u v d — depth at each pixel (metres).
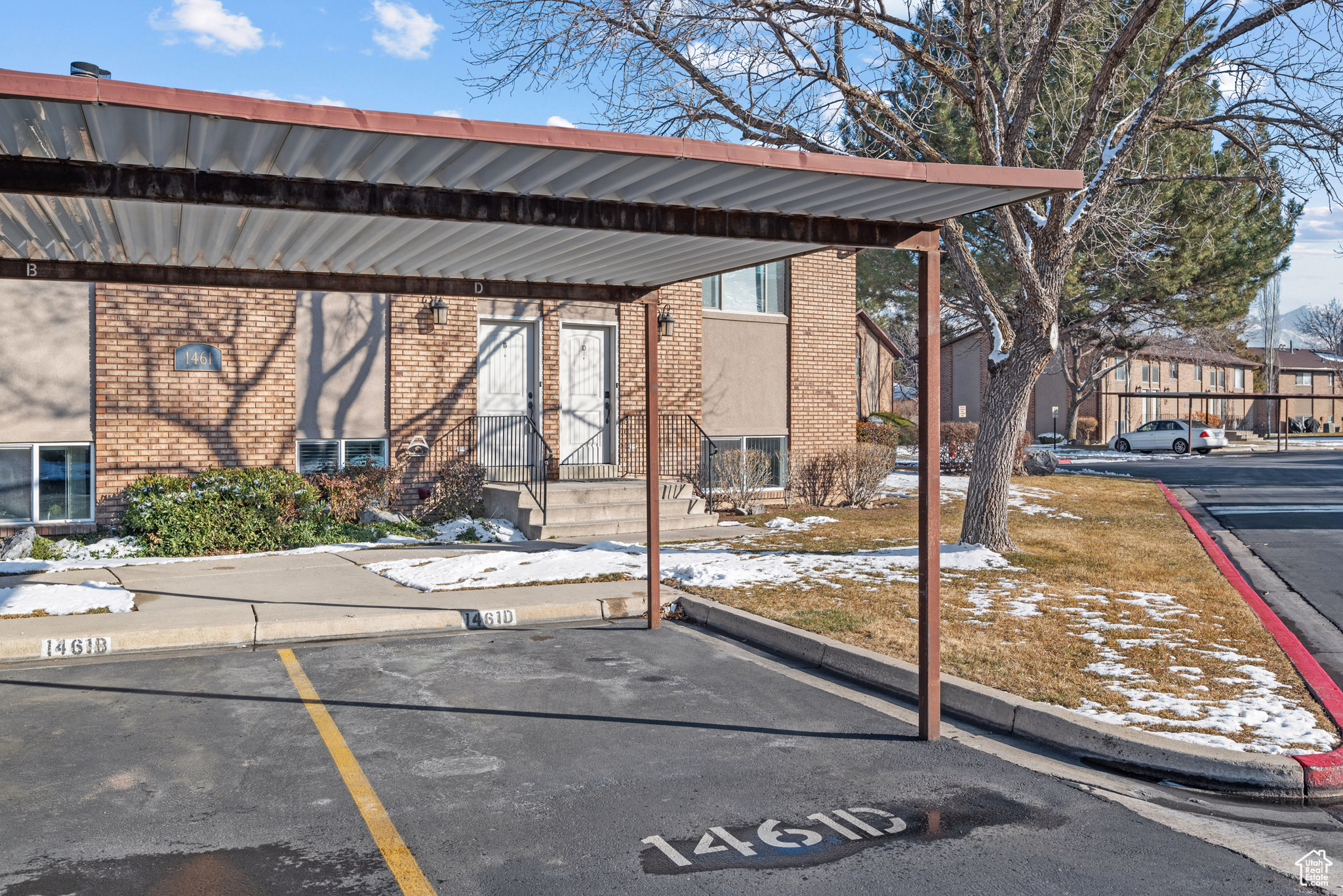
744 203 6.15
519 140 4.73
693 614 9.88
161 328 14.27
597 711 6.75
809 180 5.54
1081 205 12.43
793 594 10.27
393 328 15.84
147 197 5.03
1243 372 67.31
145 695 7.09
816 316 20.28
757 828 4.81
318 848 4.55
